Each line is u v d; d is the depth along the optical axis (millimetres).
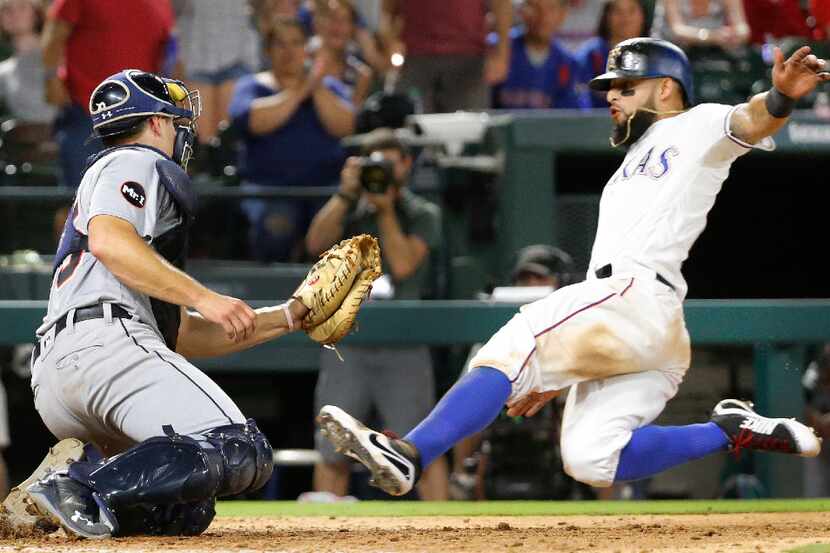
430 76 34500
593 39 37156
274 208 32719
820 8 33062
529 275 28406
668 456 16406
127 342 14445
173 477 13758
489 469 25719
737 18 34375
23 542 13820
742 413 16688
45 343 14852
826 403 30500
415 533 15969
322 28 36750
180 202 14930
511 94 35031
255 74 37469
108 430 14844
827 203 36906
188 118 15875
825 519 18969
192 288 14133
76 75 32562
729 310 27031
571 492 25859
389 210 28625
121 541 13773
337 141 33812
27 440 33688
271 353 30250
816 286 37469
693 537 14758
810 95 33219
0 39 39312
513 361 15727
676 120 16609
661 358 16266
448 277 30906
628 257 16219
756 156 33625
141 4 32844
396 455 14609
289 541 14266
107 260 14094
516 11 39562
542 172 31344
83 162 32875
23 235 33281
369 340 27500
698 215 16406
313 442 33688
